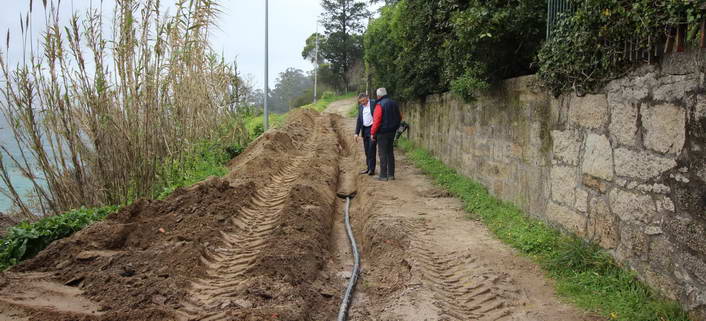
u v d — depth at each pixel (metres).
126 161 8.14
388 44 17.88
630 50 4.32
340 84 69.50
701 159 3.54
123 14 8.07
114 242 5.52
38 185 7.57
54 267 4.96
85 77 7.66
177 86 10.27
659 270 4.04
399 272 5.28
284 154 12.96
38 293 4.16
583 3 5.07
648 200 4.18
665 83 3.94
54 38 7.34
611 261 4.73
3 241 5.79
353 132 19.84
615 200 4.69
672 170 3.86
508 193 7.53
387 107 10.02
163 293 4.22
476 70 8.01
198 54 11.77
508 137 7.54
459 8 8.26
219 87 14.68
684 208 3.73
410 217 7.12
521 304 4.30
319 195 8.15
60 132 7.56
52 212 7.95
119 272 4.67
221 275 4.90
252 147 14.09
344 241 7.02
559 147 5.87
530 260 5.31
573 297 4.36
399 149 16.06
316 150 14.80
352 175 12.20
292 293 4.32
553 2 6.21
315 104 54.66
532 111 6.64
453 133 10.91
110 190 8.00
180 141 10.38
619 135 4.61
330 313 4.43
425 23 9.92
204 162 11.76
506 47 7.64
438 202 8.30
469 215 7.41
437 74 12.70
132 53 8.23
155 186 9.09
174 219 6.26
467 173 9.77
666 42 3.90
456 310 4.26
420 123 15.08
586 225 5.26
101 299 4.14
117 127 8.00
